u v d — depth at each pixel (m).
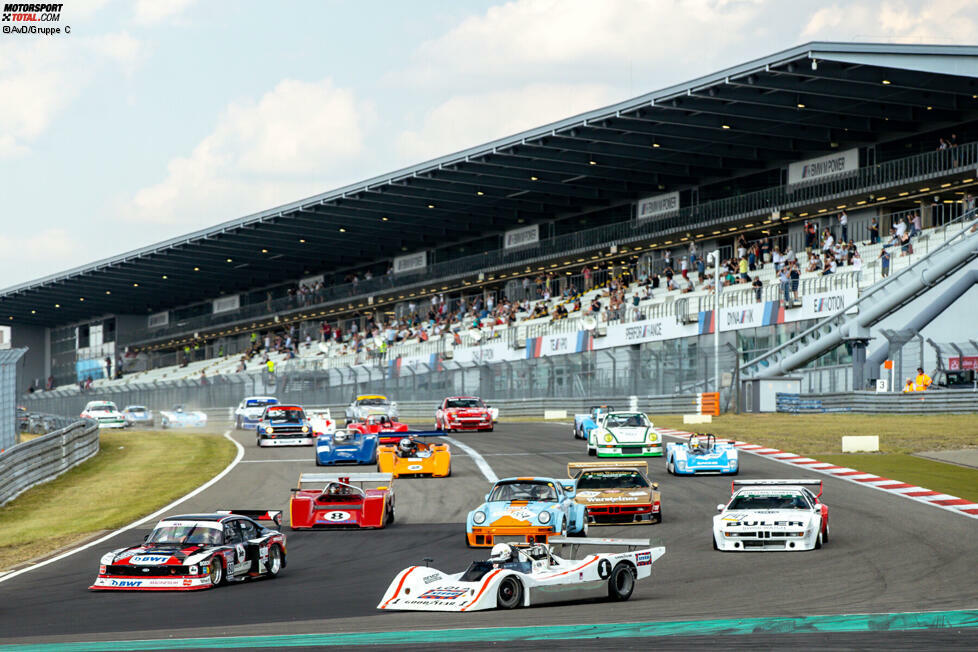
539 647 25.02
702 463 66.50
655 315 140.00
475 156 149.38
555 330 154.62
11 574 41.59
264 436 99.12
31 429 151.88
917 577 35.47
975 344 102.50
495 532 44.38
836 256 126.38
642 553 33.53
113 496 67.06
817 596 32.50
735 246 149.88
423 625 28.52
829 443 81.44
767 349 125.94
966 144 120.94
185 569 36.66
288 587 36.97
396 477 70.31
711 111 123.31
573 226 180.88
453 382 143.88
